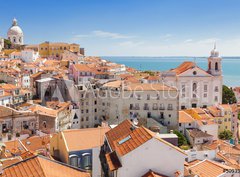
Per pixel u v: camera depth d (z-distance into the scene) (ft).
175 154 128.67
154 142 127.24
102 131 191.11
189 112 451.12
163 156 127.95
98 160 172.76
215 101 528.63
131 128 155.53
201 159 218.79
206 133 379.55
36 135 278.67
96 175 172.45
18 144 229.66
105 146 163.73
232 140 412.57
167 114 398.42
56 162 123.75
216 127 407.23
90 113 416.05
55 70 604.49
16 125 274.98
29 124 281.33
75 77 520.01
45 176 109.09
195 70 519.19
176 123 399.85
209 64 544.21
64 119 363.97
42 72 537.65
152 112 397.80
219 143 338.34
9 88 432.25
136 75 649.20
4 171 116.57
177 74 522.47
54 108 382.83
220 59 531.91
